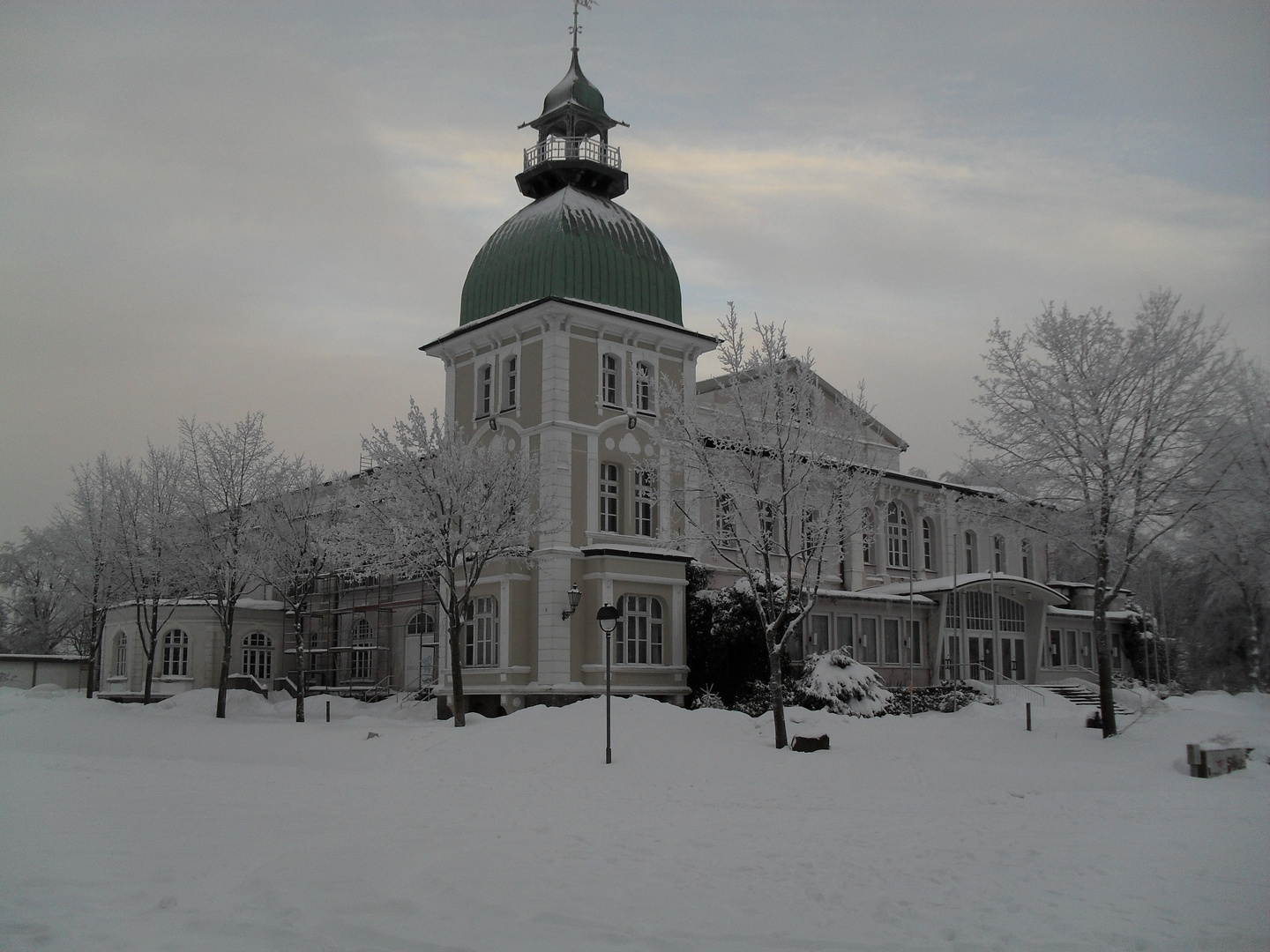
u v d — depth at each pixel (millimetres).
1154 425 29719
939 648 43562
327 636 49656
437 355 40938
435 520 32031
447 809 16125
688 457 28891
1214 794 19312
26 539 68625
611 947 8305
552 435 35656
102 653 54281
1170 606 52844
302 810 15844
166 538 40344
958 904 10055
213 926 8594
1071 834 14453
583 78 40625
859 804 17781
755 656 35844
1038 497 31547
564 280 36875
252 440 39656
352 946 8133
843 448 29156
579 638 35250
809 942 8617
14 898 9430
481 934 8523
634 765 22219
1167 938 9031
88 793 17547
